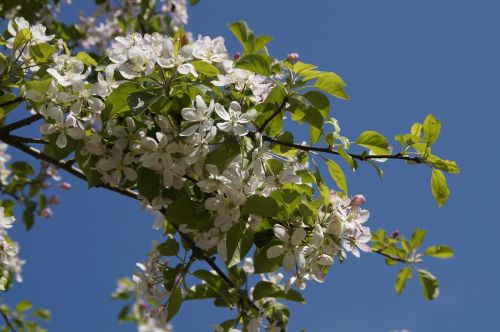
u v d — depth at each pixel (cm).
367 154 137
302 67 133
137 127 131
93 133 133
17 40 133
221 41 135
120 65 129
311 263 133
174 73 129
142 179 132
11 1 192
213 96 133
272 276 149
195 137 128
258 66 133
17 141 139
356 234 135
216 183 129
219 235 134
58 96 130
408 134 137
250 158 129
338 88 134
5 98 141
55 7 227
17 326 203
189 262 142
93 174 134
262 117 133
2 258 150
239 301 144
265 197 130
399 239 171
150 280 145
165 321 144
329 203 133
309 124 134
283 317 145
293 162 137
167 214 133
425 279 167
